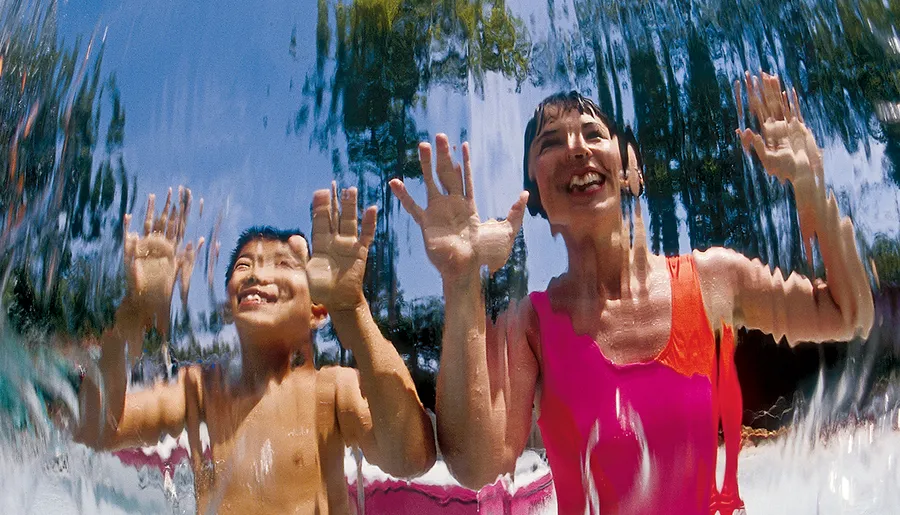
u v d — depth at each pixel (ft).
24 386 8.53
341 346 7.09
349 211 6.62
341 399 6.86
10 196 10.24
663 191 8.75
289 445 6.78
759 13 10.16
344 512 6.88
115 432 7.43
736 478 6.84
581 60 9.54
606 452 6.28
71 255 8.86
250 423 6.89
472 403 6.17
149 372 7.47
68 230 9.14
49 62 10.98
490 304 6.87
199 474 6.97
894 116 10.16
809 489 8.09
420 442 6.43
